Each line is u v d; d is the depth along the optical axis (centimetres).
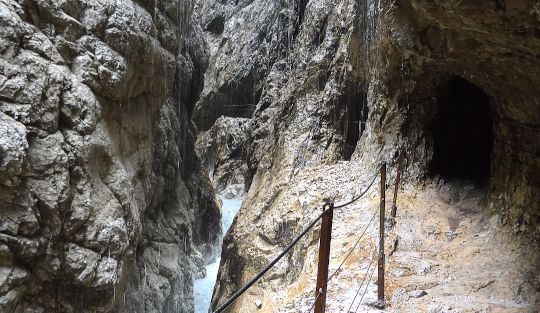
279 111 1480
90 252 596
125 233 654
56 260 562
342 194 971
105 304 625
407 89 960
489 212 798
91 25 646
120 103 707
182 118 1513
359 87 1241
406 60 878
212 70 2725
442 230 807
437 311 585
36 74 546
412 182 957
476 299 607
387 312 594
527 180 714
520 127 707
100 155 640
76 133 592
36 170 536
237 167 2344
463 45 619
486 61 631
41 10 580
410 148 985
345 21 1324
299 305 663
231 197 2212
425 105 965
